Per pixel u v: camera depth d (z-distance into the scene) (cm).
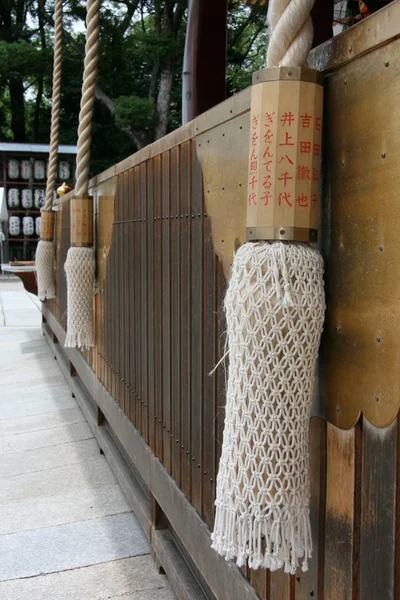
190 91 436
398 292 116
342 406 136
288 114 132
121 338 359
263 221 135
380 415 123
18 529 326
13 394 588
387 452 122
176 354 255
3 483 387
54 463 418
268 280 132
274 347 131
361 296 128
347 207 131
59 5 548
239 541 136
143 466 311
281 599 168
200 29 427
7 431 485
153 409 292
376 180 121
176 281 254
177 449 256
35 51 2153
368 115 123
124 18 2244
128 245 338
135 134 2050
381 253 121
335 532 142
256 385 133
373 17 119
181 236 246
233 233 191
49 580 278
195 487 235
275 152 133
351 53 127
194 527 232
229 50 1823
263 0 527
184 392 246
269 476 133
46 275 632
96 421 448
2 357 753
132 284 331
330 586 144
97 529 326
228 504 138
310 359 134
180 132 241
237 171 186
